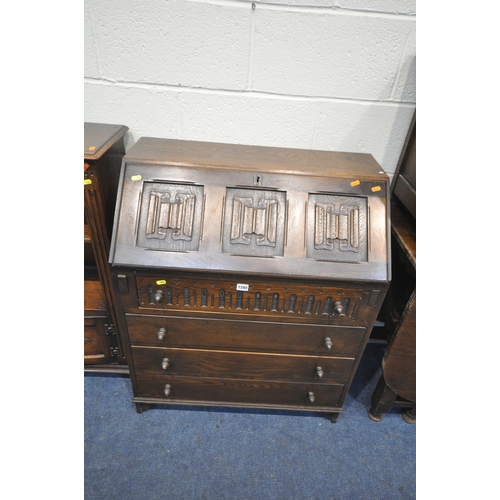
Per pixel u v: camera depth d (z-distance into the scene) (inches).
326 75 46.7
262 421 51.5
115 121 49.6
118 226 36.7
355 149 52.6
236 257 36.6
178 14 42.3
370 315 40.1
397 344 42.7
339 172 40.0
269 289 38.2
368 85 47.5
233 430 50.0
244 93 47.9
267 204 38.0
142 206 37.2
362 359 63.2
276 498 42.8
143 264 36.0
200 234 37.0
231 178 38.4
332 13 42.5
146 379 47.1
